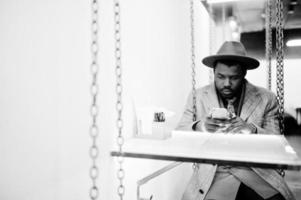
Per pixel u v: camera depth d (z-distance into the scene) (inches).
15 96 27.4
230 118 59.4
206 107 68.7
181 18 95.3
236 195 56.7
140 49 62.6
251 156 41.1
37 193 30.7
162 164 74.4
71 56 37.0
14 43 27.1
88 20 41.3
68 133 36.4
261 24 125.2
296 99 93.5
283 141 52.1
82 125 39.9
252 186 54.4
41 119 31.2
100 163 45.0
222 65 64.3
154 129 55.6
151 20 69.6
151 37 69.6
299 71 93.8
